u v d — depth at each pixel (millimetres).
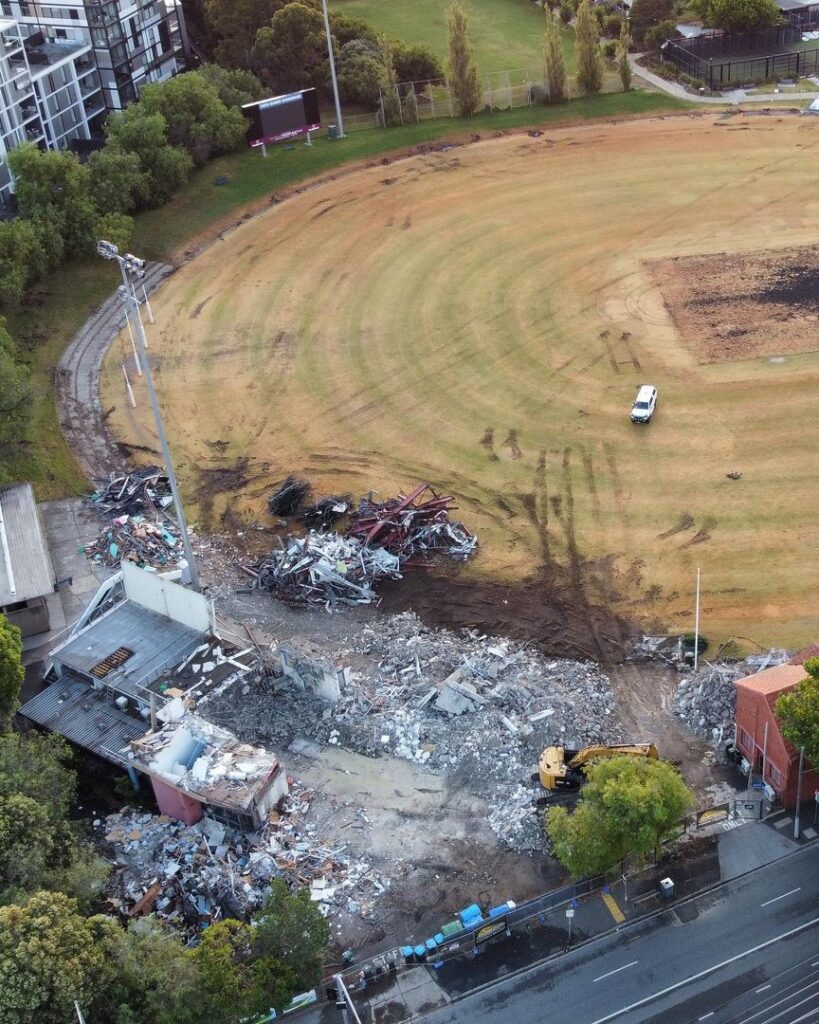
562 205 133250
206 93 141125
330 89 159375
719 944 56094
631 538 84125
